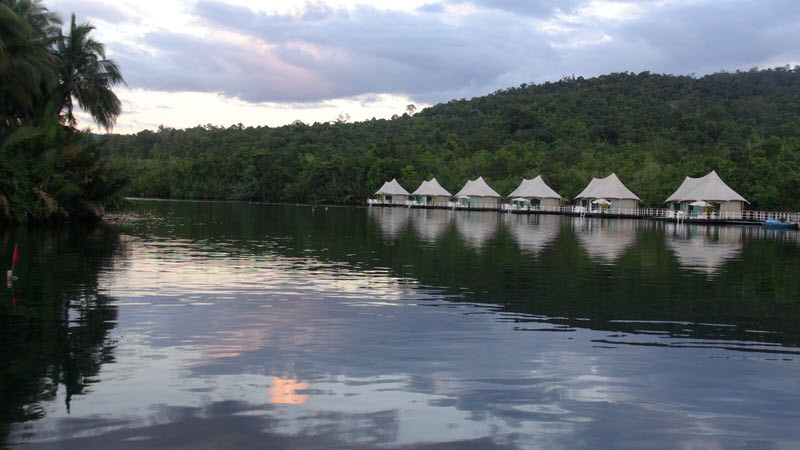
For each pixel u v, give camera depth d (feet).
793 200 180.75
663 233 126.21
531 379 25.73
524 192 231.09
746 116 392.47
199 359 27.48
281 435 19.75
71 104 126.41
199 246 77.61
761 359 29.43
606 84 538.06
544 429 20.80
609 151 316.40
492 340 31.81
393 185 290.97
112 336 31.01
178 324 33.88
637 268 62.49
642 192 215.72
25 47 96.43
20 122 110.52
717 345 31.86
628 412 22.50
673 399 23.93
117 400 22.38
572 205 235.81
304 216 170.40
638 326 35.81
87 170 115.65
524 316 37.83
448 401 23.04
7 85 94.22
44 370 25.50
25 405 21.74
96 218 122.21
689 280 54.44
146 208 192.95
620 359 28.94
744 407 23.29
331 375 25.67
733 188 190.70
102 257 62.90
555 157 292.20
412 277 53.67
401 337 32.04
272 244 83.05
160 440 19.17
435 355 28.84
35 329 31.99
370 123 490.49
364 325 34.60
